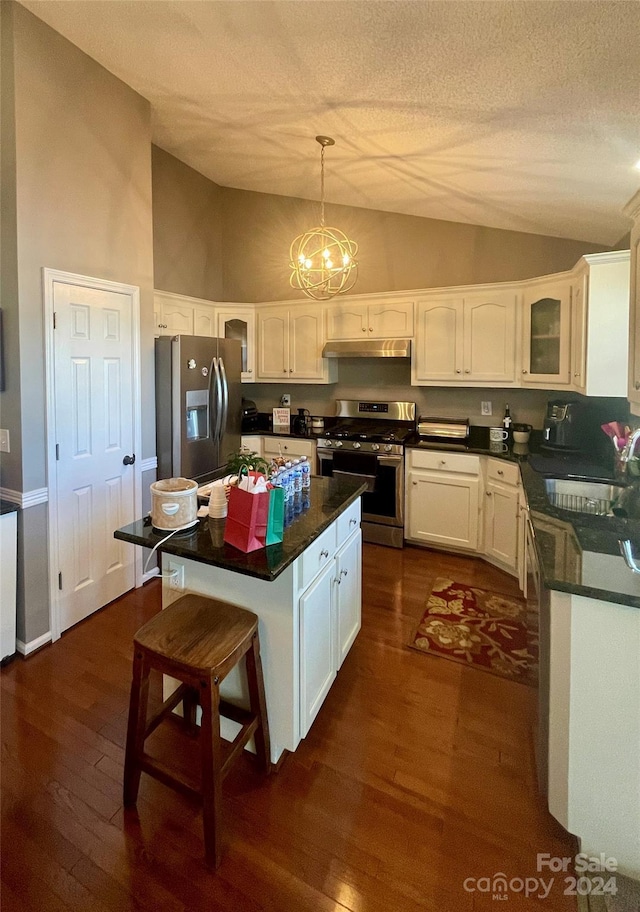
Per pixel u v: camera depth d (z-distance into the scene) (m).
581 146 2.05
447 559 3.66
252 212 4.91
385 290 4.30
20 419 2.34
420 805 1.62
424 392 4.28
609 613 1.32
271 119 2.86
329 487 2.40
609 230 3.10
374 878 1.38
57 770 1.74
